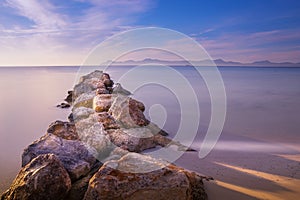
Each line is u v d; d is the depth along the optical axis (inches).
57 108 884.0
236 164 348.5
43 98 1138.0
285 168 335.3
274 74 2733.8
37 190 222.4
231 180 294.8
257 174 313.4
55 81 2164.1
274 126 617.6
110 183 218.2
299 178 303.0
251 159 371.2
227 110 818.8
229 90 1349.7
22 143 475.8
